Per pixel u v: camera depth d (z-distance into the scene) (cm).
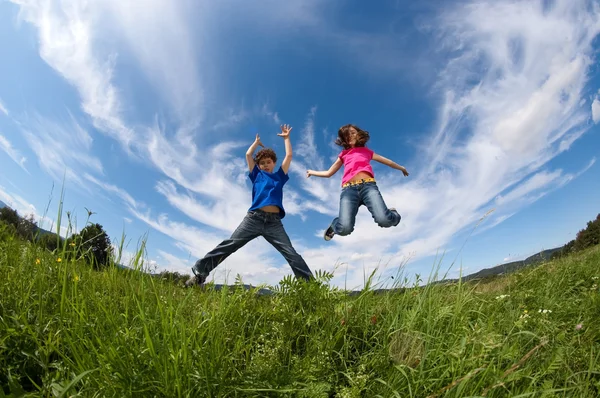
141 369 144
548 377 188
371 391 185
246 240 440
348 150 517
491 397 159
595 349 213
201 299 247
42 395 136
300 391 172
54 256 216
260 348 208
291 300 243
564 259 566
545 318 257
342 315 248
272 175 478
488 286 433
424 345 209
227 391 152
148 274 228
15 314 172
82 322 160
